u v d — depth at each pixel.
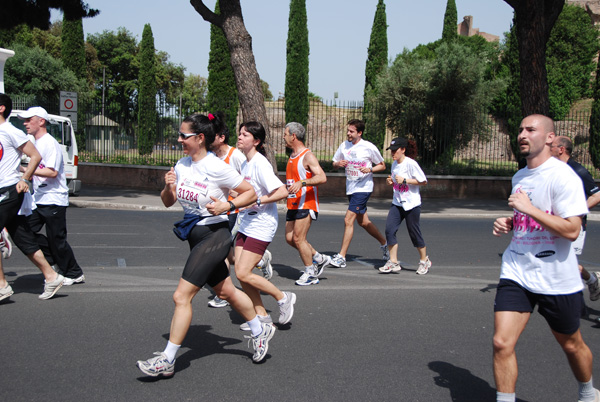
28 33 39.84
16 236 5.75
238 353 4.61
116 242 9.57
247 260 5.00
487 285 7.22
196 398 3.70
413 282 7.32
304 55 26.83
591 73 46.94
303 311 5.87
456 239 11.20
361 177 7.98
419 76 24.34
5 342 4.65
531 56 16.61
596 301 6.66
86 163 21.28
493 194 20.28
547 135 3.37
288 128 6.79
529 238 3.38
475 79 23.89
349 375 4.18
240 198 4.07
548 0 16.80
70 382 3.90
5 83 25.00
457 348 4.85
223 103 20.77
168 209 15.30
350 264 8.48
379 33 28.52
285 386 3.95
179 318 3.98
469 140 23.70
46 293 5.92
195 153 4.09
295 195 6.80
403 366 4.40
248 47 15.91
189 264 4.02
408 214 7.70
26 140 5.63
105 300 5.98
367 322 5.54
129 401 3.62
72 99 16.70
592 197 5.78
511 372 3.28
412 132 23.70
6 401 3.57
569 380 4.21
